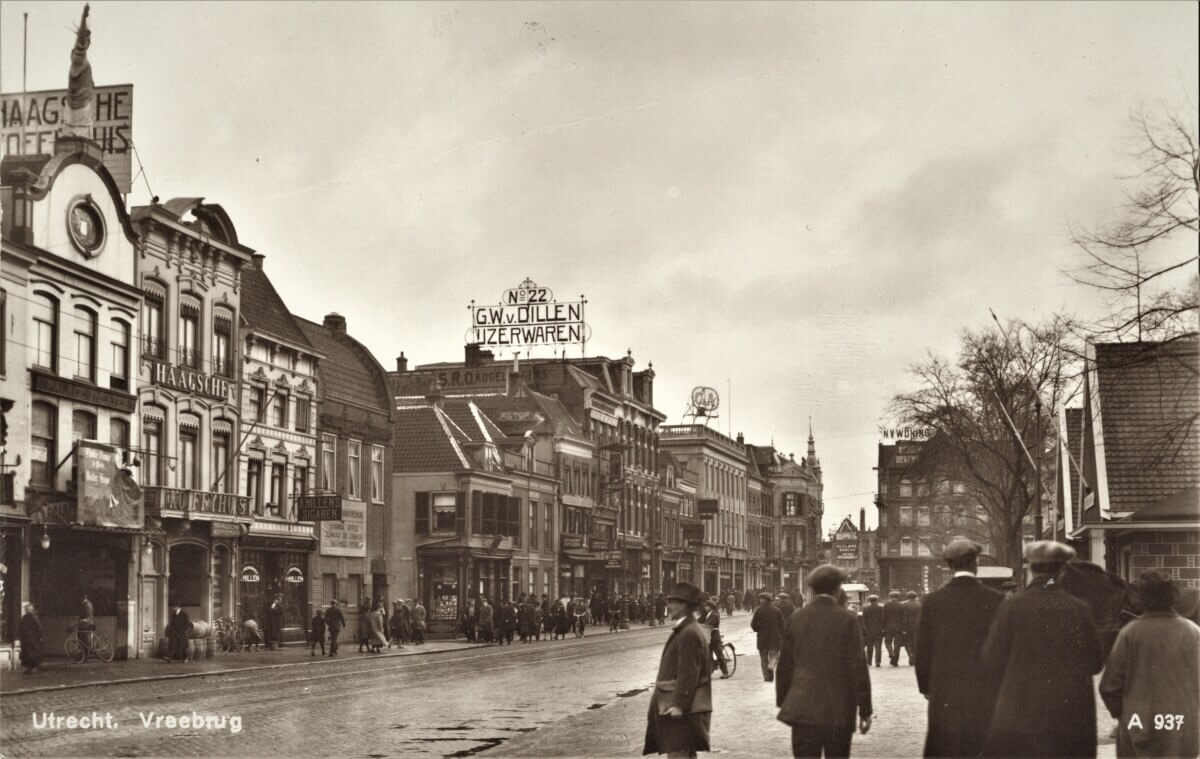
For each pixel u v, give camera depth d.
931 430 48.59
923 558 116.38
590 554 80.19
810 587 10.52
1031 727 8.88
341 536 51.44
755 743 17.09
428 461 64.38
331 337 56.03
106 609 37.47
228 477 44.12
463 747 16.78
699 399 115.56
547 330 80.25
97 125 37.94
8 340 33.03
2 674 30.39
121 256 38.59
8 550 32.59
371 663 37.62
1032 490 53.94
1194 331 20.84
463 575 63.41
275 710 21.92
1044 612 9.02
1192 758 9.77
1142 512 32.47
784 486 140.75
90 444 35.22
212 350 43.72
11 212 34.09
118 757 15.72
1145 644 9.98
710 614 30.89
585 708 22.62
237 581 43.94
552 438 76.94
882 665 36.06
